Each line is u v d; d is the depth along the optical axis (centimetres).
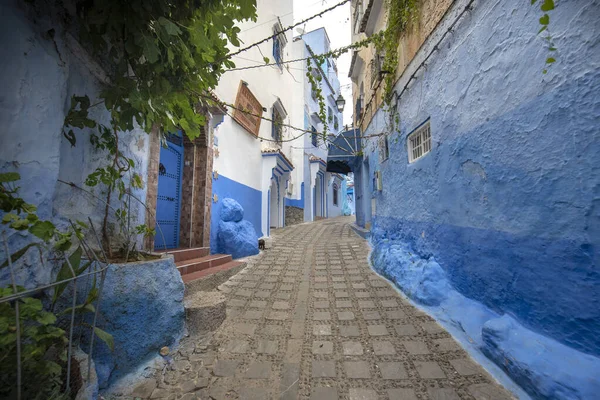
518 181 251
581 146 199
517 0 249
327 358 275
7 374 137
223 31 234
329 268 562
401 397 221
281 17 1111
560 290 213
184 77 241
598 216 189
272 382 243
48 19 204
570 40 205
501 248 272
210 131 571
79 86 251
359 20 959
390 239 597
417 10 458
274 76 1068
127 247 283
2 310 137
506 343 238
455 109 349
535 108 232
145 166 384
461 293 342
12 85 176
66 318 208
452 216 361
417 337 303
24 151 184
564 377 188
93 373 180
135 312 244
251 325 337
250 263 595
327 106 1962
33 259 192
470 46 317
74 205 249
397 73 561
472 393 220
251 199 834
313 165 1717
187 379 245
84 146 264
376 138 757
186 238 544
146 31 194
